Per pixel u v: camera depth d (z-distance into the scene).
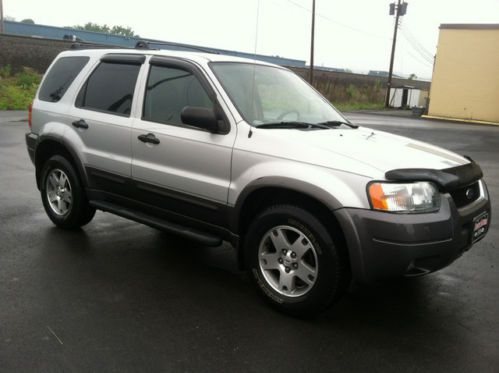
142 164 4.50
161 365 3.05
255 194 3.81
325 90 43.47
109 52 5.16
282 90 4.64
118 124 4.70
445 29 29.53
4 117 19.12
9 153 10.66
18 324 3.47
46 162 5.57
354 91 45.62
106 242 5.24
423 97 43.53
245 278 4.44
